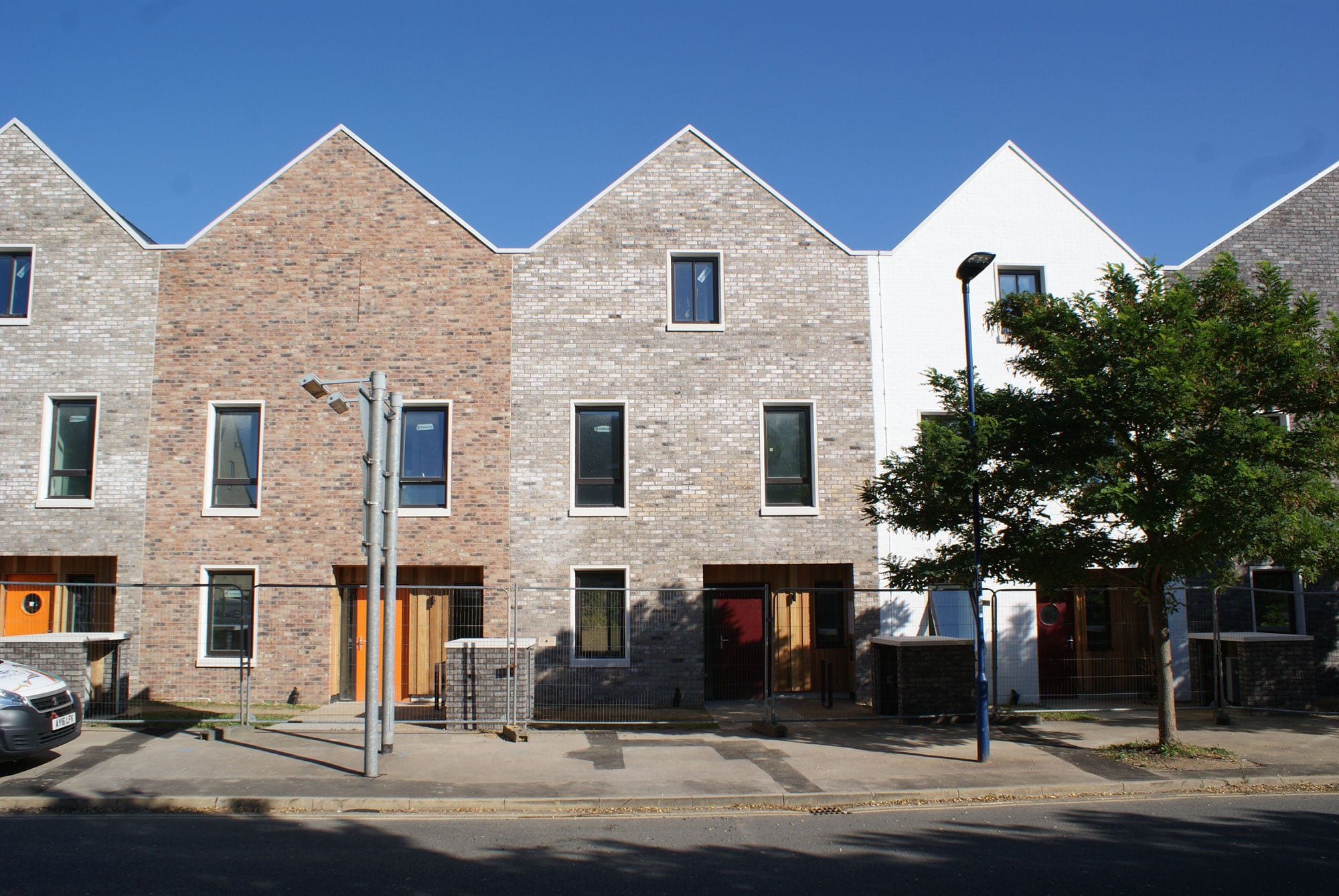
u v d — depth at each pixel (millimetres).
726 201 17125
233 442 16500
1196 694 16953
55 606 16438
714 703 16453
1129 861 7918
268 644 15844
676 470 16484
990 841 8516
